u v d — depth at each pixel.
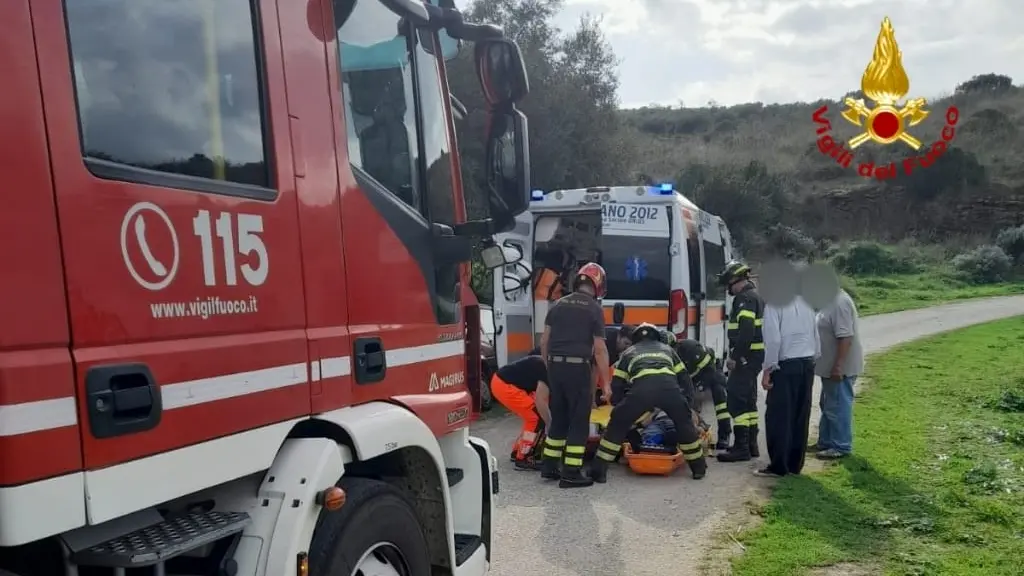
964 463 6.98
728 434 7.94
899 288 30.92
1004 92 65.75
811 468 7.11
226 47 2.40
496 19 18.28
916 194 45.81
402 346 3.17
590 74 19.06
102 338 1.90
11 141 1.73
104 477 1.88
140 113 2.08
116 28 2.03
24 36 1.78
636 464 6.94
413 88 3.44
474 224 3.63
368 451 2.71
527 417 7.34
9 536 1.67
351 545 2.61
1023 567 4.67
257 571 2.30
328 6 2.87
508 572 4.80
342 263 2.82
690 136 65.44
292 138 2.62
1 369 1.67
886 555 4.93
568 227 9.88
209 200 2.25
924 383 11.43
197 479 2.14
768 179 42.62
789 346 6.70
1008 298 28.42
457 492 3.78
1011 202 43.94
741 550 5.11
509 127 3.58
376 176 3.11
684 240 9.00
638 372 6.76
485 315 11.20
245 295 2.35
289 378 2.51
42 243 1.78
